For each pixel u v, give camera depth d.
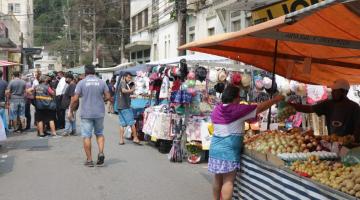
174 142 10.77
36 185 8.45
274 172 5.43
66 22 82.38
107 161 10.73
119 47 63.69
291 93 10.86
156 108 12.52
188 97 10.72
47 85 14.92
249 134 7.98
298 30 5.29
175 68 11.82
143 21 40.38
